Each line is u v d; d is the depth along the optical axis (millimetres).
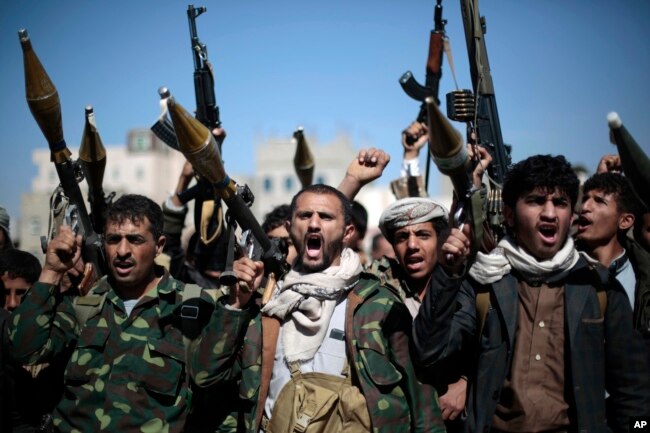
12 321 3807
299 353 3861
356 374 3811
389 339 3883
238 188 3811
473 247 3477
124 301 4145
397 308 3936
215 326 3768
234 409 4062
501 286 3777
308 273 4070
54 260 3834
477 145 4289
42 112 3719
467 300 3854
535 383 3689
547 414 3639
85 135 4152
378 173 5059
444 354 3709
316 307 3893
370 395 3758
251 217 3840
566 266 3730
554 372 3689
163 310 4039
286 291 3943
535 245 3762
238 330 3771
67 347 4020
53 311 3854
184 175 5645
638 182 3346
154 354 3934
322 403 3736
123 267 4047
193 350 3936
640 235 4695
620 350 3688
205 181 5133
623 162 3318
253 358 3924
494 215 4109
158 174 55688
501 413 3719
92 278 4156
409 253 4391
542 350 3709
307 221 4051
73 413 3887
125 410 3855
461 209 3506
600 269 3785
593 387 3625
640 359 3686
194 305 3961
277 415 3789
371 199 57094
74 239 3807
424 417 3818
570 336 3656
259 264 3662
